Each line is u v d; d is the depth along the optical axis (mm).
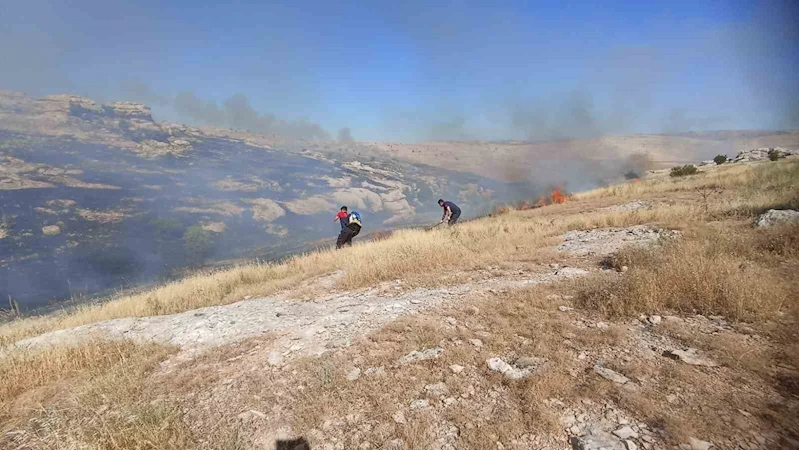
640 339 3688
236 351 4738
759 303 3900
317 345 4539
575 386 3045
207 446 2941
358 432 2854
